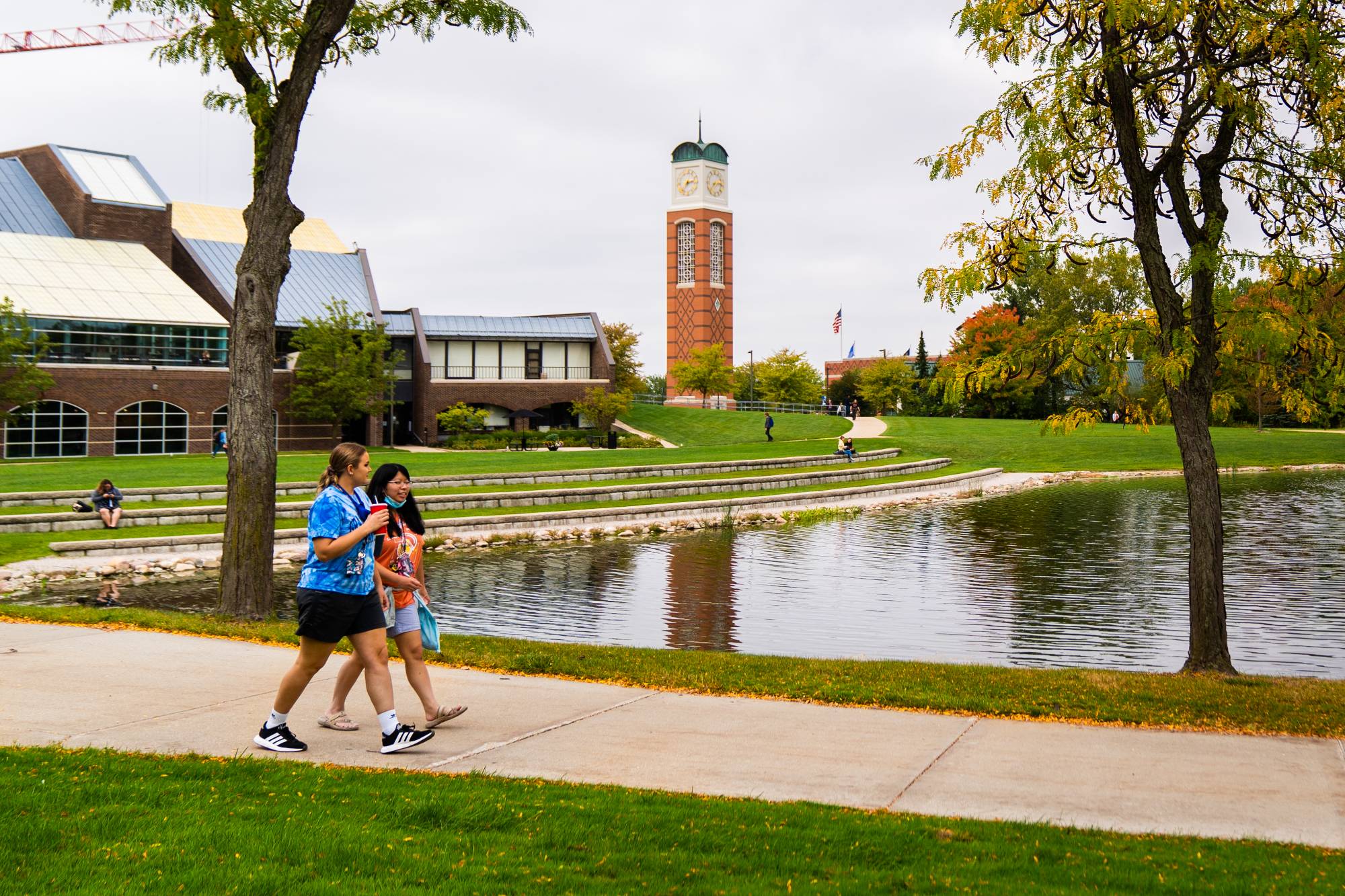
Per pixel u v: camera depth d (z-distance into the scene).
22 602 21.06
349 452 8.27
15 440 53.31
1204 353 13.27
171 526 30.48
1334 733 9.41
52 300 56.41
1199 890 5.55
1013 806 7.19
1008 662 17.00
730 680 11.30
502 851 6.00
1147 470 63.19
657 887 5.53
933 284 14.00
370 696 8.37
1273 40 12.50
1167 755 8.55
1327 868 5.96
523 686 10.94
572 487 41.38
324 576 8.08
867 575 26.42
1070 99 13.31
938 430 76.62
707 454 57.47
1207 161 13.58
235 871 5.55
